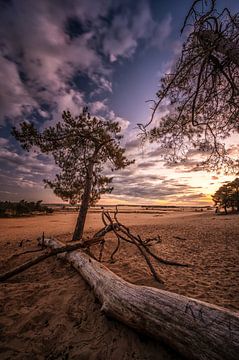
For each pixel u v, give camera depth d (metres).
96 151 10.41
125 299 2.84
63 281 4.74
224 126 4.31
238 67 3.03
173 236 12.38
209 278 4.88
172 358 2.24
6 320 3.10
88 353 2.40
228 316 2.00
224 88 3.80
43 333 2.80
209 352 1.88
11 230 17.41
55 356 2.38
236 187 42.09
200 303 2.29
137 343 2.52
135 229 16.92
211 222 22.05
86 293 3.94
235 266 5.93
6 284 4.60
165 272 5.39
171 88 3.89
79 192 10.98
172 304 2.42
